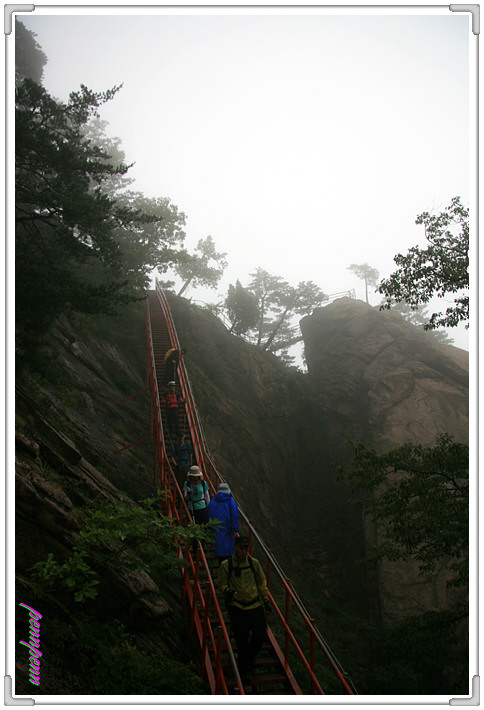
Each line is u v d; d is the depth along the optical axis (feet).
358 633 56.24
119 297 32.22
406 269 34.99
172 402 42.60
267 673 18.76
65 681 14.92
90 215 32.27
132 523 19.94
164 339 69.36
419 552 33.76
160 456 35.91
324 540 72.38
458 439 73.00
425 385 80.43
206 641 19.92
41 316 29.91
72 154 33.99
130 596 20.16
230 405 81.05
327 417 91.25
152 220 38.42
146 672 17.54
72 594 18.39
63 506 20.79
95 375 49.03
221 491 22.90
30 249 35.27
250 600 17.57
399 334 96.53
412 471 34.78
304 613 19.01
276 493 75.77
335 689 39.86
